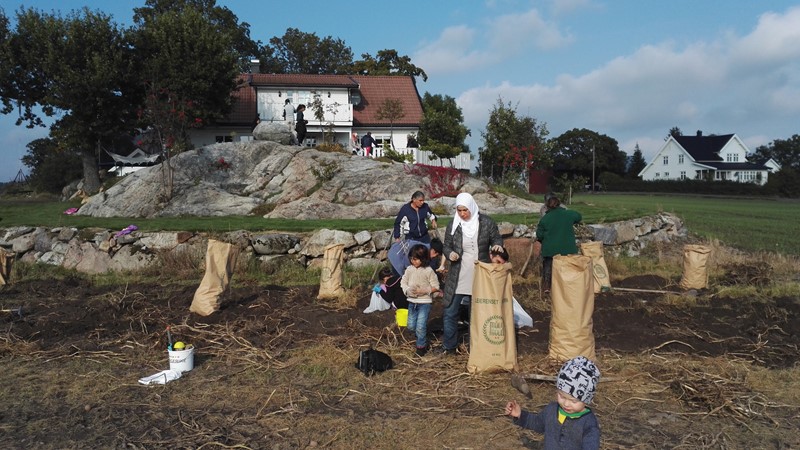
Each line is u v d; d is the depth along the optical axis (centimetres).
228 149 2070
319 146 2278
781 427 521
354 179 1914
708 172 7169
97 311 906
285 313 900
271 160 2038
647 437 500
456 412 548
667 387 605
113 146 4088
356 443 484
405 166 1997
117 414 546
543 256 1044
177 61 3045
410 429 511
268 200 1894
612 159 7919
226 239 1332
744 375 645
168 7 4612
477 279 645
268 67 6153
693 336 800
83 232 1395
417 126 4081
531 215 1666
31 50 2928
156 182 1888
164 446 482
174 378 636
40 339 783
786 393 599
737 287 1102
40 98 3077
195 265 1284
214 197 1847
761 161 10256
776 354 731
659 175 8075
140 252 1339
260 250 1316
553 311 679
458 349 724
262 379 631
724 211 3409
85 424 525
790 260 1461
